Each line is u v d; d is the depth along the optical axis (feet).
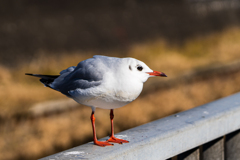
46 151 26.14
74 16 68.39
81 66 11.83
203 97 36.86
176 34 59.41
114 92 10.93
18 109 30.73
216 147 11.02
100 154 8.65
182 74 40.91
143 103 34.50
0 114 30.01
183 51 53.21
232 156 11.76
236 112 11.05
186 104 34.94
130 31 60.39
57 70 41.91
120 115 31.60
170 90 37.88
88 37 56.39
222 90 38.73
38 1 71.00
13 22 60.03
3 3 66.13
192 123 9.95
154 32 59.67
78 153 8.80
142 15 70.49
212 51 52.80
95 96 11.03
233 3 75.05
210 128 10.39
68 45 51.72
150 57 48.75
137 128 10.11
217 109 10.93
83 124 29.71
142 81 11.41
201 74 42.01
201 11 70.79
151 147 9.23
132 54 49.78
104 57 11.83
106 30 60.44
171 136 9.53
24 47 49.47
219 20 66.18
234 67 44.96
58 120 30.50
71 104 32.24
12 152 25.75
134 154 9.02
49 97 33.60
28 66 42.45
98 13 71.41
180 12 70.95
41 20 63.16
